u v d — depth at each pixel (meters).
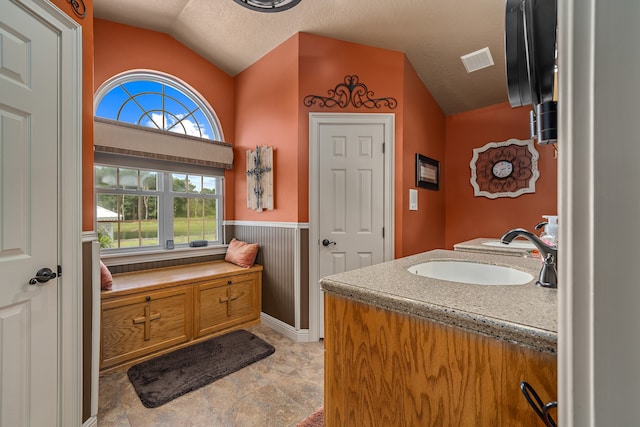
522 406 0.58
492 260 1.33
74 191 1.33
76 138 1.34
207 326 2.42
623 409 0.29
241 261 2.77
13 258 1.10
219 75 3.14
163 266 2.68
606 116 0.30
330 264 2.49
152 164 2.65
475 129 3.57
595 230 0.31
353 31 2.38
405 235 2.57
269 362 2.07
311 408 1.59
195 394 1.70
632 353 0.29
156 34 2.70
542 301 0.72
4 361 1.07
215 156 3.01
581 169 0.32
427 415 0.72
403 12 2.13
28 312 1.15
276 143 2.69
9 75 1.09
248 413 1.55
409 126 2.68
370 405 0.84
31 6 1.15
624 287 0.29
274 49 2.70
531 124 0.67
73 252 1.32
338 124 2.49
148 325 2.09
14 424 1.10
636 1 0.28
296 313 2.45
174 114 2.89
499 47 2.48
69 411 1.30
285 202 2.59
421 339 0.73
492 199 3.45
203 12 2.37
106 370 1.90
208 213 3.12
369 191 2.51
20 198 1.13
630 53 0.28
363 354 0.85
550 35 0.61
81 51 1.38
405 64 2.61
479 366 0.64
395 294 0.79
